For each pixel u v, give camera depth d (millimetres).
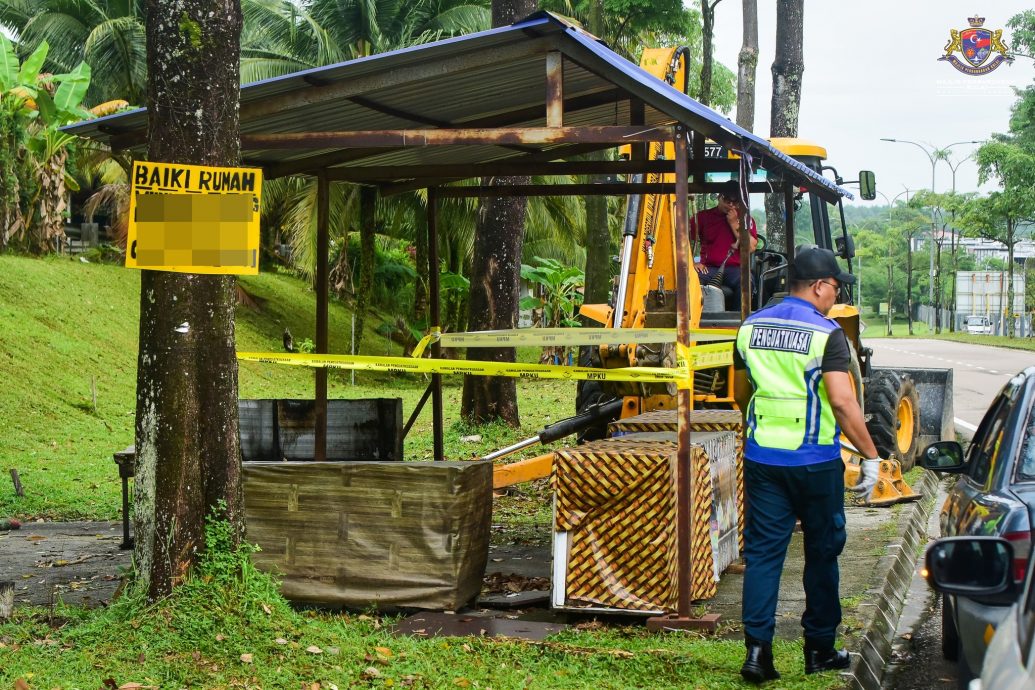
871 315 125500
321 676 5070
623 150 9719
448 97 6992
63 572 7926
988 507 4559
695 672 5312
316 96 6258
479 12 27281
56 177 23422
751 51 19125
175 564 5594
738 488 8102
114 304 22828
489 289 16141
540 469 9539
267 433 9039
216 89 5613
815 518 5301
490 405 16203
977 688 2588
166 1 5570
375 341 29172
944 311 89188
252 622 5555
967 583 3158
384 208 25781
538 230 28375
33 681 4867
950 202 70250
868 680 5551
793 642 5953
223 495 5703
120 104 21719
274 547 6594
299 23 27031
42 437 14945
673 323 9148
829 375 5219
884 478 10336
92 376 18391
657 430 8164
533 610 6758
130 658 5199
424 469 6438
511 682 5117
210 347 5664
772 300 6297
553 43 5898
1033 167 54969
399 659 5414
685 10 18625
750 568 5281
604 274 24453
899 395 11938
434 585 6402
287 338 24531
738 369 5566
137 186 5586
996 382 25688
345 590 6496
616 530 6309
